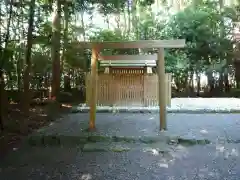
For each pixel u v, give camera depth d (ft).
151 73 30.27
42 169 12.51
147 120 22.65
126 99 30.45
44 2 26.50
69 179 11.37
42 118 23.22
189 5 47.14
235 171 11.98
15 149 15.57
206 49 43.27
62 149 15.66
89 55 39.40
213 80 47.85
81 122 22.04
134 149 15.25
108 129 19.03
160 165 12.91
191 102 32.48
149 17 45.73
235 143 16.08
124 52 40.86
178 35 43.27
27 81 24.58
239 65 44.57
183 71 45.52
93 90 18.88
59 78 33.09
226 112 26.37
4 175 11.84
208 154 14.33
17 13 24.09
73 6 29.37
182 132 17.99
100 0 28.81
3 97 23.29
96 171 12.23
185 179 11.28
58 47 31.48
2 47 20.59
